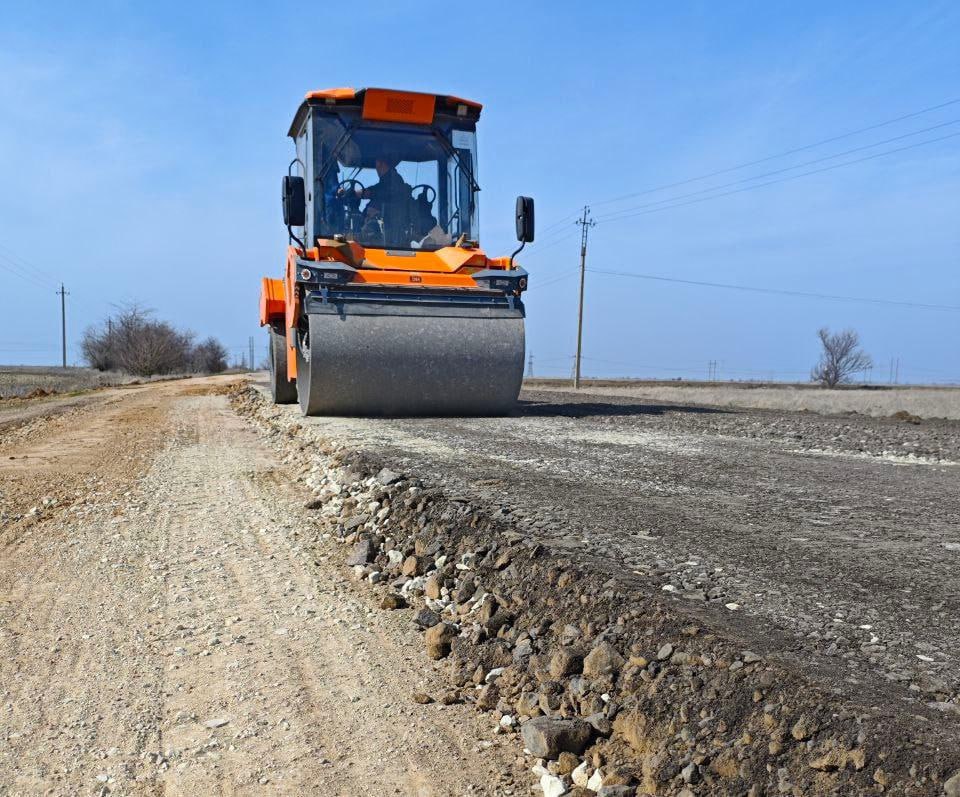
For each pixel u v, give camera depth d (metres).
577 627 3.75
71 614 5.07
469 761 3.25
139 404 24.23
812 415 16.20
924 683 2.81
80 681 4.10
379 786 3.11
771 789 2.50
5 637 4.71
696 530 5.10
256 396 22.69
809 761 2.50
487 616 4.36
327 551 6.38
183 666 4.25
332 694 3.88
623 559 4.39
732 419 13.41
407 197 12.90
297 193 12.34
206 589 5.49
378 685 3.97
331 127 12.70
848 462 8.31
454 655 4.16
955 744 2.36
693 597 3.74
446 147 13.04
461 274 12.72
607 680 3.29
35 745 3.47
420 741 3.42
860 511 5.74
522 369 12.63
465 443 9.46
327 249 12.34
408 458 8.12
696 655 3.15
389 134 12.88
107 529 7.19
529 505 5.81
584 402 19.02
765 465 7.97
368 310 12.10
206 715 3.71
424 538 5.71
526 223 12.77
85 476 10.06
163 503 8.22
